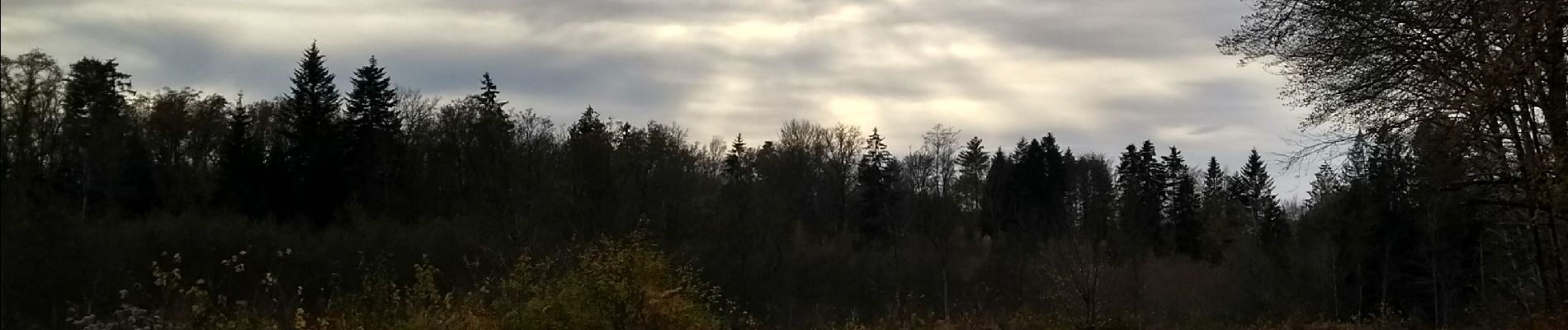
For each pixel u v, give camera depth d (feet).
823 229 184.14
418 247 99.71
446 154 169.37
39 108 109.81
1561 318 46.83
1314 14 51.37
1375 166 74.74
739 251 128.88
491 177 153.07
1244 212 190.80
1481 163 46.83
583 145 152.66
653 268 38.63
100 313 60.49
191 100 168.86
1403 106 48.29
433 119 180.75
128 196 128.57
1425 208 78.23
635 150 155.53
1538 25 36.76
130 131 141.59
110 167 126.31
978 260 137.18
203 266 82.74
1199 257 184.03
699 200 149.79
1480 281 98.02
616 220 132.36
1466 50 42.91
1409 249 115.85
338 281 64.13
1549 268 51.83
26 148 103.19
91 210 106.42
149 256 81.05
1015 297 120.57
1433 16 44.96
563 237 109.29
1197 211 209.36
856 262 134.62
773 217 139.95
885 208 195.62
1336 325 82.43
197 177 145.28
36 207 74.69
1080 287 71.56
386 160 164.76
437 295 39.40
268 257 84.23
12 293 64.18
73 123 122.83
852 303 120.67
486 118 167.94
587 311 37.45
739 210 143.33
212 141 167.43
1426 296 122.11
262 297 46.32
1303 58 53.78
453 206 151.12
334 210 138.92
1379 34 49.67
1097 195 212.43
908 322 79.10
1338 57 51.65
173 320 40.98
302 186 146.30
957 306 117.80
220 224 95.86
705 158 195.31
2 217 67.97
